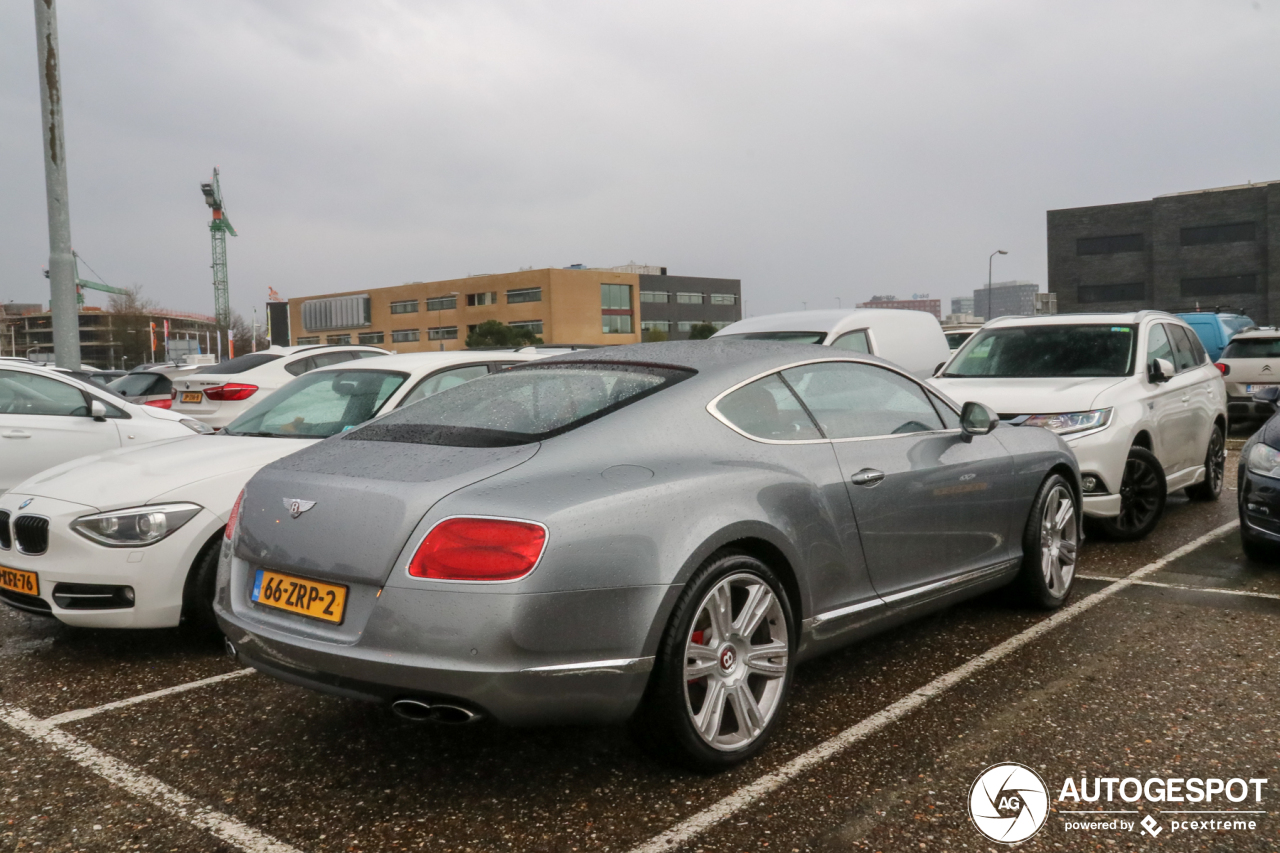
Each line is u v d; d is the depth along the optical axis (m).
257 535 2.92
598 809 2.71
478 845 2.53
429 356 5.92
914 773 2.88
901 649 4.08
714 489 2.90
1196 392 7.20
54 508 4.14
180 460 4.47
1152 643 4.05
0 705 3.69
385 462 2.88
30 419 6.54
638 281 91.94
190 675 4.02
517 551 2.49
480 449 2.85
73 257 10.62
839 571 3.33
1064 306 64.62
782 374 3.45
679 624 2.72
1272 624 4.27
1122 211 62.28
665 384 3.18
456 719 2.54
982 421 4.00
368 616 2.58
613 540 2.62
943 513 3.83
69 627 4.85
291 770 3.03
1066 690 3.52
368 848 2.52
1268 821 2.56
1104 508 5.74
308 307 111.00
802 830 2.55
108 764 3.10
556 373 3.47
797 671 3.86
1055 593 4.57
